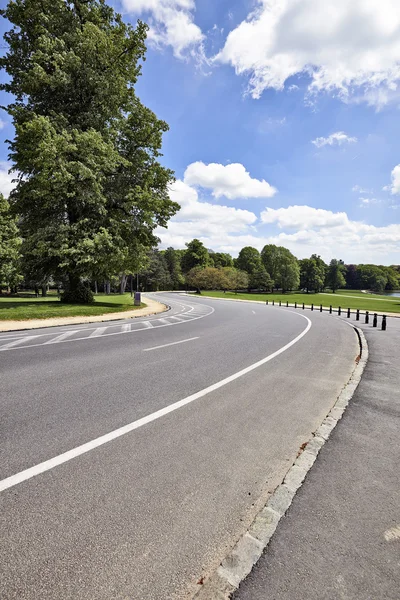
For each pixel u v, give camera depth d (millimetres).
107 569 1884
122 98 22250
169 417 4105
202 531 2201
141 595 1729
